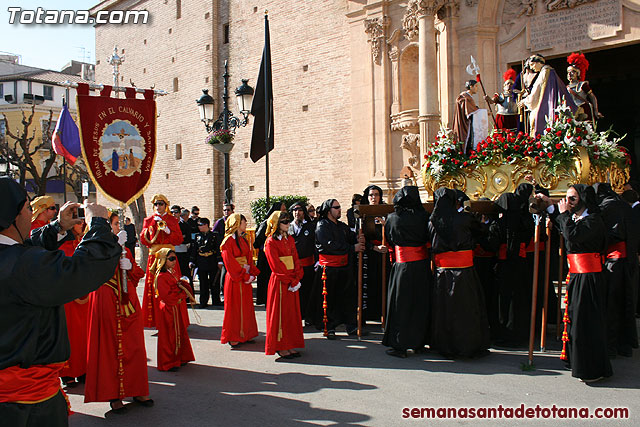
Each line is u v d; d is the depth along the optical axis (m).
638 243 7.09
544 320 6.94
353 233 8.76
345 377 6.12
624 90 19.66
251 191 22.67
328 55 19.06
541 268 7.63
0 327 2.67
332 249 8.21
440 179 10.41
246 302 7.88
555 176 8.83
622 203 6.87
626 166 9.91
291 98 20.45
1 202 2.79
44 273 2.66
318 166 19.38
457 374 6.11
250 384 5.97
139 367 5.25
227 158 13.01
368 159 17.16
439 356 6.93
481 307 6.72
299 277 7.15
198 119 25.66
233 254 7.76
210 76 24.62
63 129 9.98
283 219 7.01
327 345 7.70
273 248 6.96
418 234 6.86
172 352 6.52
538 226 6.34
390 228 7.02
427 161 10.52
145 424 4.89
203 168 25.38
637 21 11.48
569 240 5.63
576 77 9.99
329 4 19.06
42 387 2.82
